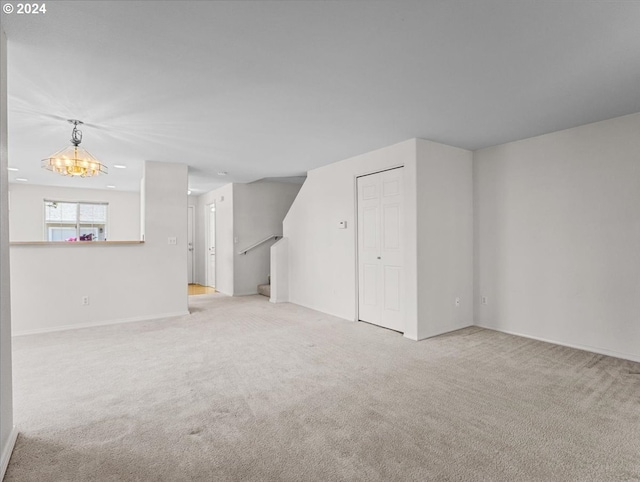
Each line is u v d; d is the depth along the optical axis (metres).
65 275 4.51
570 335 3.76
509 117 3.39
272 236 7.73
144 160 5.10
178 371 3.07
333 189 5.34
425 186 4.12
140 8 1.76
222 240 7.88
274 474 1.74
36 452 1.91
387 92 2.80
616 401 2.50
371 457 1.88
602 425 2.19
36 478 1.70
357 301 4.94
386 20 1.88
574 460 1.85
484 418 2.27
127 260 4.93
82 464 1.81
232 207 7.34
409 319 4.09
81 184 7.47
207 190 8.45
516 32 1.99
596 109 3.20
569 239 3.77
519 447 1.96
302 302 6.12
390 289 4.45
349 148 4.49
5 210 1.91
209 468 1.79
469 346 3.77
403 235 4.19
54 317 4.43
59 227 7.88
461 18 1.86
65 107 3.03
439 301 4.25
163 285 5.20
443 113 3.27
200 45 2.12
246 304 6.27
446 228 4.35
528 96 2.89
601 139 3.52
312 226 5.84
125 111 3.14
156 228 5.16
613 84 2.67
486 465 1.81
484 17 1.86
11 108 3.04
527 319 4.13
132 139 4.00
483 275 4.57
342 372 3.04
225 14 1.82
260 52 2.20
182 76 2.51
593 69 2.44
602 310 3.53
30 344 3.85
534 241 4.06
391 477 1.72
